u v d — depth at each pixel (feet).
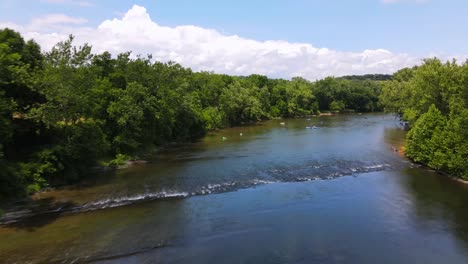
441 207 93.30
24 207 93.50
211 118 275.39
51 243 71.97
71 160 121.19
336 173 129.18
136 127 156.87
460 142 121.19
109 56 187.93
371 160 149.79
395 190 108.88
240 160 151.74
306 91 455.22
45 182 108.78
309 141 207.10
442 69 172.55
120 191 107.65
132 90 162.91
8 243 71.87
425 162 141.28
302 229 79.51
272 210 91.86
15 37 128.88
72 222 83.56
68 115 116.26
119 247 70.23
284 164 142.61
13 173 97.55
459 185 114.11
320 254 67.51
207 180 119.44
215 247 70.49
